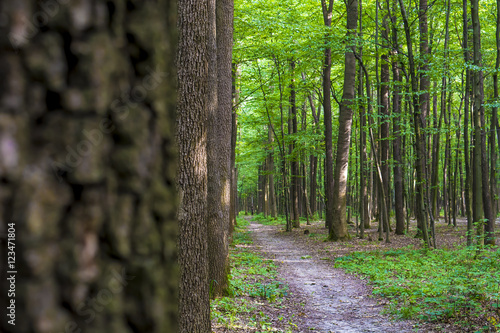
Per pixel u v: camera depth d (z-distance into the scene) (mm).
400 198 20312
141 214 696
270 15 16922
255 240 20984
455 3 16562
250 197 68938
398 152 20500
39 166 593
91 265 626
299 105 29844
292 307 7980
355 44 15508
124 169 670
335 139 28312
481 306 6641
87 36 636
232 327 6152
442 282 8078
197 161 4816
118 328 647
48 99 617
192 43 4902
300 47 16906
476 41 12430
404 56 14602
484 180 13469
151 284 696
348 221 26594
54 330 585
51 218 593
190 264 4684
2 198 571
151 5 731
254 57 18891
